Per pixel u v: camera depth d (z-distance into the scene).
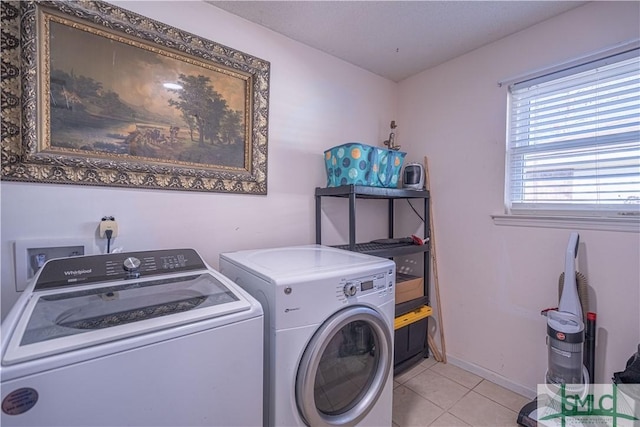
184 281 1.08
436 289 2.25
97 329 0.72
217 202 1.60
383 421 1.30
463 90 2.11
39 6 1.12
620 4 1.46
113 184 1.29
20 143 1.11
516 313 1.84
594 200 1.59
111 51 1.28
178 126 1.46
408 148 2.49
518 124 1.88
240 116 1.67
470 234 2.07
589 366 1.46
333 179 1.96
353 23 1.74
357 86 2.28
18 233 1.12
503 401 1.74
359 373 1.29
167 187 1.43
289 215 1.91
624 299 1.45
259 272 1.10
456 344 2.15
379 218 2.51
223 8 1.59
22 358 0.59
